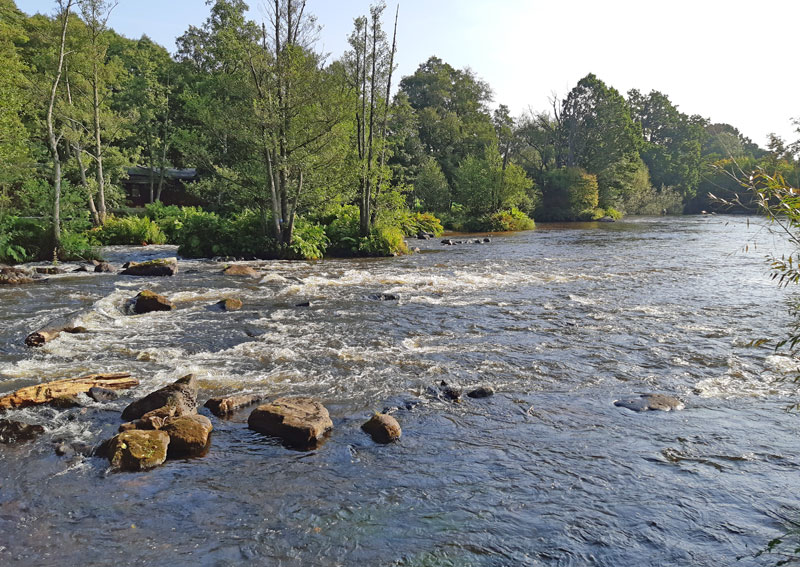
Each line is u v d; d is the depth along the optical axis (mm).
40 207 26375
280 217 28094
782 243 32031
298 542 4570
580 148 81125
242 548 4488
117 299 15031
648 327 12016
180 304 14906
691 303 14719
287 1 25891
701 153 111438
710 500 5109
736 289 16859
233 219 34938
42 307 14273
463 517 4922
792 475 5531
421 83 83062
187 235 27469
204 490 5402
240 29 25703
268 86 26078
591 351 10180
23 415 7164
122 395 7977
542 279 19500
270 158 27016
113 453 5934
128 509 5062
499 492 5328
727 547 4422
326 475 5695
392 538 4625
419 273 21500
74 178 40094
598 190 77688
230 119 25891
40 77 35688
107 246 31406
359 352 10203
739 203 4984
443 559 4344
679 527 4707
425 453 6164
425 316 13359
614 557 4344
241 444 6426
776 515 4844
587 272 21250
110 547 4500
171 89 51750
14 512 5004
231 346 10633
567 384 8406
